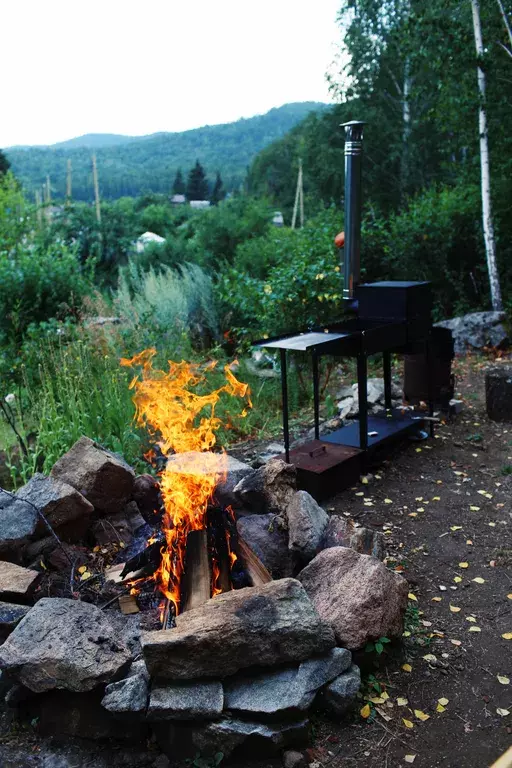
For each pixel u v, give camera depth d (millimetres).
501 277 12062
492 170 11852
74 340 7215
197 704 2496
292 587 2834
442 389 6578
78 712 2646
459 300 11688
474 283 11969
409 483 5199
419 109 18188
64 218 18938
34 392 6695
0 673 2781
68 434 5332
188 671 2568
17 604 3076
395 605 3094
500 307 11219
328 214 13734
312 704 2752
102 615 2900
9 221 17750
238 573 3434
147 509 4379
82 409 5617
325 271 8258
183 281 9820
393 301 5539
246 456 5734
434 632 3367
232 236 16734
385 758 2576
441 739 2674
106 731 2621
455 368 8734
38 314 9664
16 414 6457
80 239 17797
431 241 11547
